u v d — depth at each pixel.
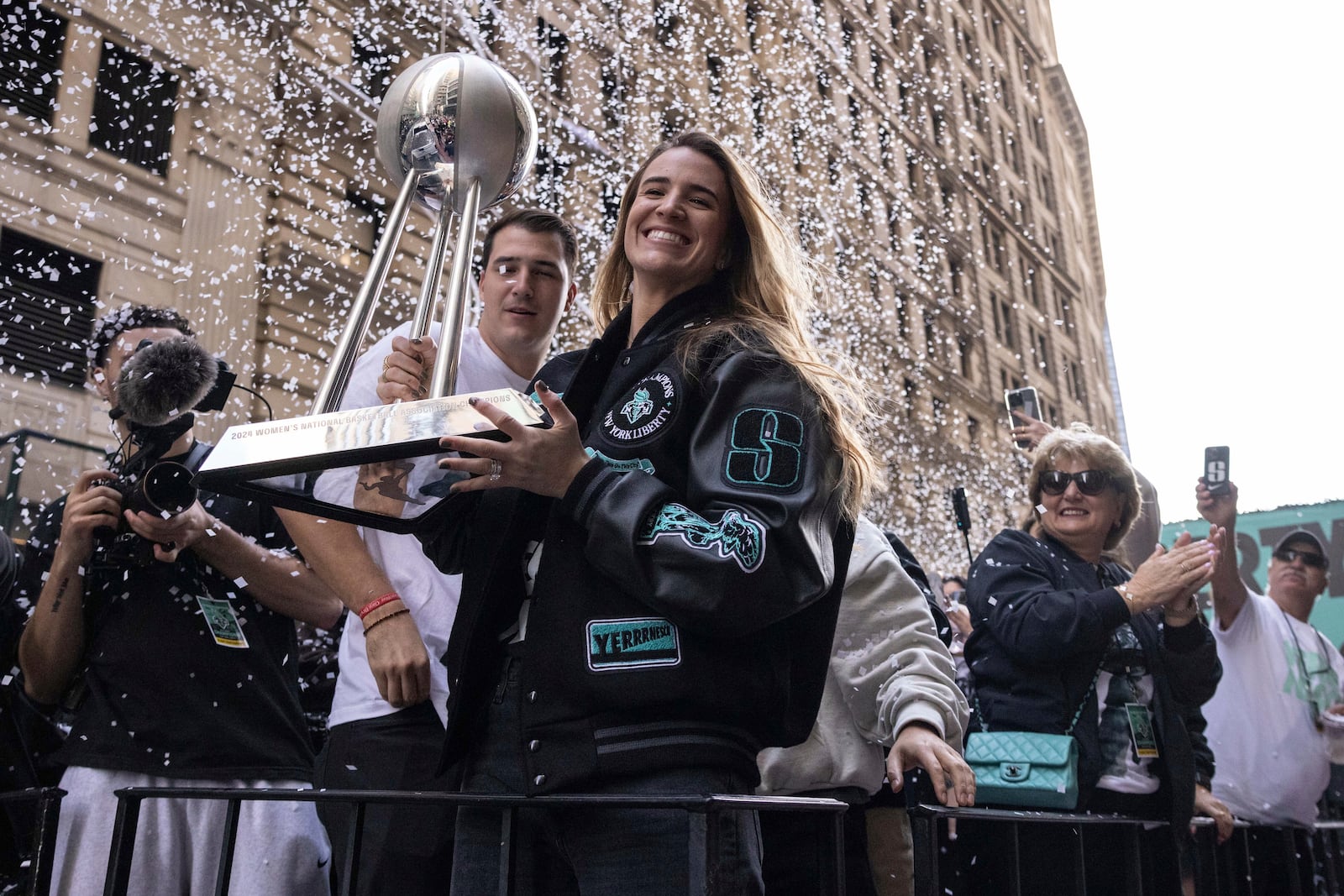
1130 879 2.31
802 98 20.62
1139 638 2.47
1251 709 3.33
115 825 1.35
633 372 1.28
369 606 1.88
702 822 0.99
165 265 9.70
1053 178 37.72
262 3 10.74
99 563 1.92
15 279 8.75
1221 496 3.41
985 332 27.97
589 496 1.07
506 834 1.10
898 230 23.94
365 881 1.82
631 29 16.16
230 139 10.40
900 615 2.06
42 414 8.46
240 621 2.04
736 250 1.45
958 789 1.80
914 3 28.61
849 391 1.34
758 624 1.06
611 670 1.10
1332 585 7.14
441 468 1.07
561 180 12.92
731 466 1.12
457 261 1.27
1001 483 22.77
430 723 1.90
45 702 1.94
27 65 8.72
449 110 1.35
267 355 10.09
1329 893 3.41
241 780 1.94
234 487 1.05
